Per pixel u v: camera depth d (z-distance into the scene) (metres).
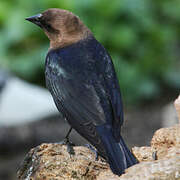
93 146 6.59
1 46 15.79
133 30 15.91
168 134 6.45
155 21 16.41
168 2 16.67
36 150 6.48
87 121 6.43
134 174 5.55
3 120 13.09
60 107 6.94
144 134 14.08
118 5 15.77
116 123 6.37
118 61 15.55
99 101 6.55
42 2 15.81
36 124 13.23
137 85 15.58
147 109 15.30
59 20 7.60
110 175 5.99
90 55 7.11
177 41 17.20
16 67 15.59
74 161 6.17
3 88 14.15
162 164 5.57
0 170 12.33
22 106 13.60
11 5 16.05
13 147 12.90
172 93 15.91
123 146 6.07
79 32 7.56
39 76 15.74
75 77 6.87
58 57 7.25
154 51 16.17
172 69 16.34
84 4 15.62
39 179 6.11
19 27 15.81
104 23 15.72
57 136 13.24
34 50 15.80
